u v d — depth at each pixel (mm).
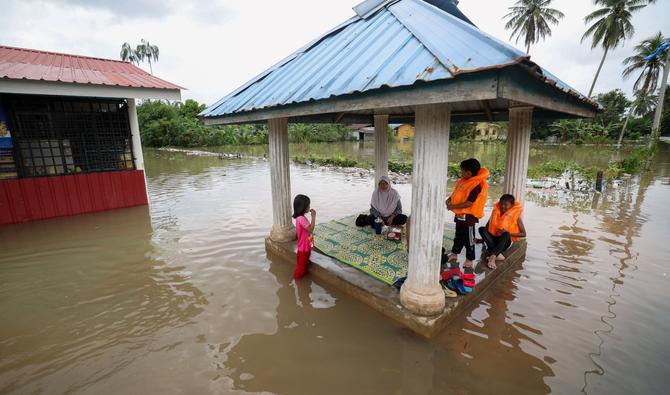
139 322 3619
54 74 6801
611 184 11086
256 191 10594
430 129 2902
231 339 3328
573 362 2936
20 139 7023
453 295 3652
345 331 3434
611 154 22594
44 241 6066
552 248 5461
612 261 4953
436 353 3098
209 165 17703
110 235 6387
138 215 7770
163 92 7496
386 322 3562
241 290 4273
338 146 34875
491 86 1950
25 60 7719
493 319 3568
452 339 3275
